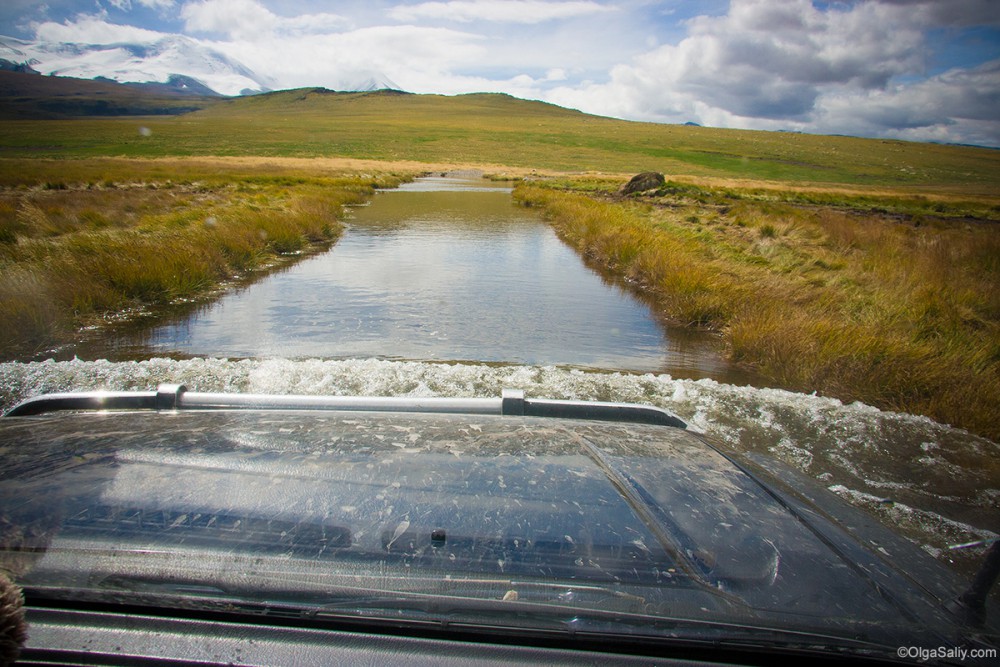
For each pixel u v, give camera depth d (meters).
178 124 143.00
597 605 0.90
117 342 6.14
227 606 0.88
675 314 8.15
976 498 3.38
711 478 1.29
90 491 1.05
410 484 1.10
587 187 39.75
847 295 9.33
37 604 0.88
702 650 0.87
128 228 14.16
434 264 11.72
